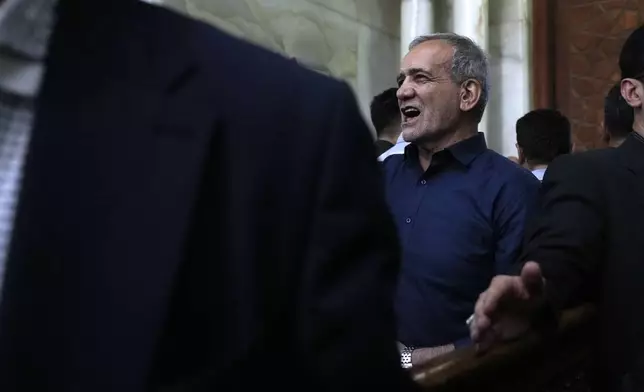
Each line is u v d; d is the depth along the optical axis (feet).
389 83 16.63
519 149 10.75
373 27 16.20
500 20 16.61
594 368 4.88
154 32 2.07
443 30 16.33
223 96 1.98
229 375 1.81
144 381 1.72
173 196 1.84
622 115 6.36
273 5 13.66
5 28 1.93
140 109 1.92
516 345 3.82
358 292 1.97
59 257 1.79
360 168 2.08
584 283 4.74
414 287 6.27
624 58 5.16
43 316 1.75
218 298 1.86
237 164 1.93
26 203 1.81
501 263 6.12
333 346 1.91
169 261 1.79
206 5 12.13
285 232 1.95
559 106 17.07
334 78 2.21
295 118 2.03
